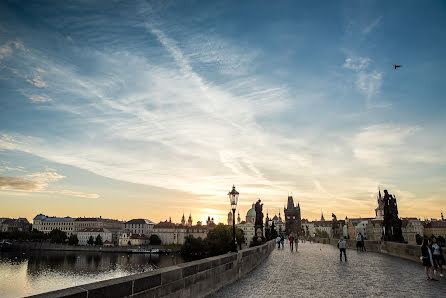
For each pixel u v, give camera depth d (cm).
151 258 18288
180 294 1140
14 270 12712
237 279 1842
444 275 1995
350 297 1353
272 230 8200
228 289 1530
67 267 14050
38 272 12325
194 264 1278
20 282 10112
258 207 5609
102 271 13012
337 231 8138
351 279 1847
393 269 2327
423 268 2386
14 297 7875
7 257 18038
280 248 5328
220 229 16725
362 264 2672
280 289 1530
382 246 3944
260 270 2275
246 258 2147
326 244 7062
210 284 1428
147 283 952
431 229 19400
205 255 16688
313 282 1738
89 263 15662
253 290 1503
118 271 13075
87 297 741
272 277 1927
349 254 3819
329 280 1806
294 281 1770
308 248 5291
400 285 1648
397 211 4075
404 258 3203
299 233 19650
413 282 1744
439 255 1941
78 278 11200
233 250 2075
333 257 3394
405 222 16075
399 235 3994
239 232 17788
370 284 1675
